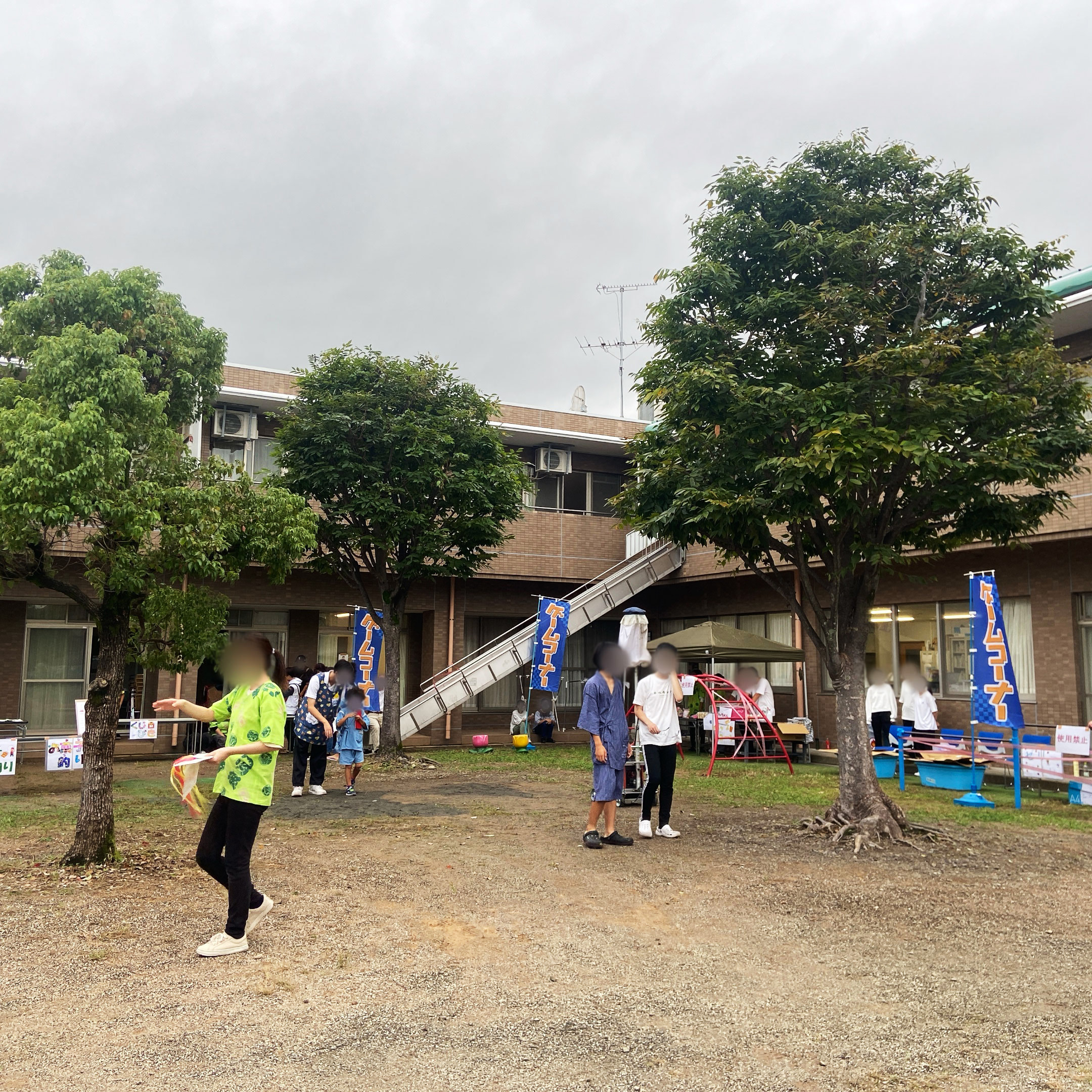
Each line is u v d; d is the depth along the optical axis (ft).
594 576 72.64
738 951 17.37
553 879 22.91
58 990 14.76
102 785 24.29
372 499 46.55
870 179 29.25
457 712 67.46
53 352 22.75
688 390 26.43
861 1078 11.94
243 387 61.72
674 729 29.14
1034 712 49.11
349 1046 12.68
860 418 24.52
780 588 31.42
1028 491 45.24
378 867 24.04
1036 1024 13.84
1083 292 43.01
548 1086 11.56
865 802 28.86
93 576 25.84
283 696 17.28
